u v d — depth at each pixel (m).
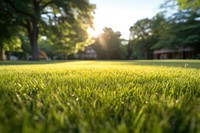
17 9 18.75
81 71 3.43
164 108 0.94
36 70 3.77
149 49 54.75
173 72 3.33
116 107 1.04
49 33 25.17
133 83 1.86
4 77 2.31
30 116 0.78
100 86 1.64
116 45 55.44
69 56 59.62
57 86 1.69
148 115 0.85
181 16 31.55
